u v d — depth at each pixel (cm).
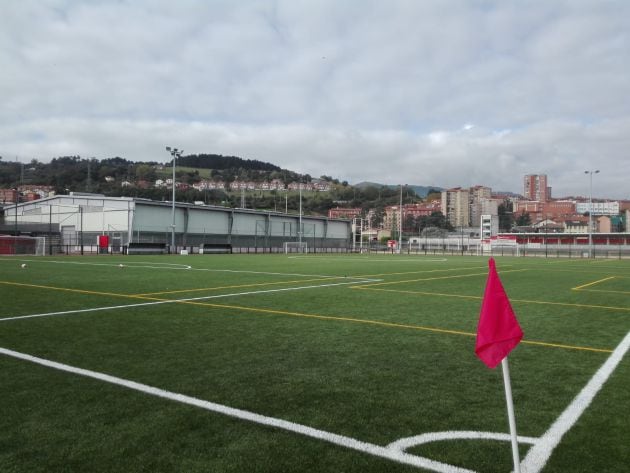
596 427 400
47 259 3231
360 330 824
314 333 795
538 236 8569
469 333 805
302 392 487
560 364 609
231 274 2055
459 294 1384
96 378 526
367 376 547
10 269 2186
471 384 519
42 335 754
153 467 325
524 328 872
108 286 1485
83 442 363
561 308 1146
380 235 14250
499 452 352
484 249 7444
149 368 570
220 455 343
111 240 5388
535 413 432
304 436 377
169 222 6181
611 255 6550
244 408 438
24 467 324
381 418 416
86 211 6025
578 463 336
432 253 7125
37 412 423
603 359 636
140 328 823
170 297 1240
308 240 8444
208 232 6706
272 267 2619
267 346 696
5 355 625
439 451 353
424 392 490
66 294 1273
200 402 452
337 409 438
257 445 360
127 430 386
